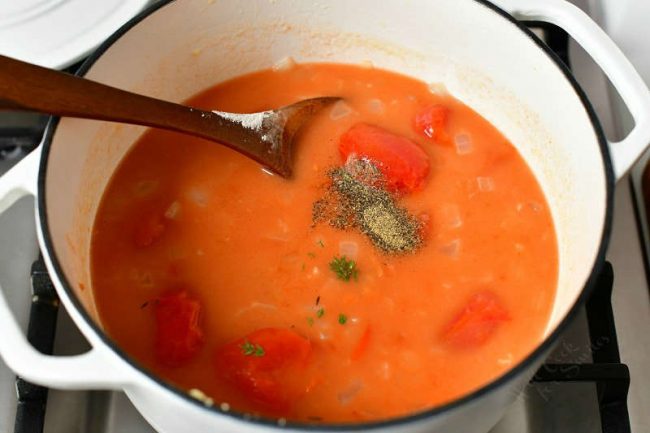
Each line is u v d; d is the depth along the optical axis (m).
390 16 0.58
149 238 0.53
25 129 0.58
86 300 0.49
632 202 0.58
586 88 0.62
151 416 0.45
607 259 0.56
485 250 0.53
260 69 0.61
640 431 0.50
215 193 0.55
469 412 0.40
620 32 0.64
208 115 0.52
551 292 0.52
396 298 0.51
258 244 0.53
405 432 0.39
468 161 0.57
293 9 0.58
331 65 0.61
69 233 0.50
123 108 0.48
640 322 0.54
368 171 0.55
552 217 0.55
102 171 0.54
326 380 0.48
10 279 0.54
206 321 0.50
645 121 0.49
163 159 0.56
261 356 0.48
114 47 0.53
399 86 0.60
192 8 0.56
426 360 0.49
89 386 0.40
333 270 0.52
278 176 0.55
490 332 0.50
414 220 0.54
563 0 0.53
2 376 0.51
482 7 0.54
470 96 0.59
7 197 0.47
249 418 0.38
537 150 0.56
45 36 0.60
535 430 0.50
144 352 0.49
